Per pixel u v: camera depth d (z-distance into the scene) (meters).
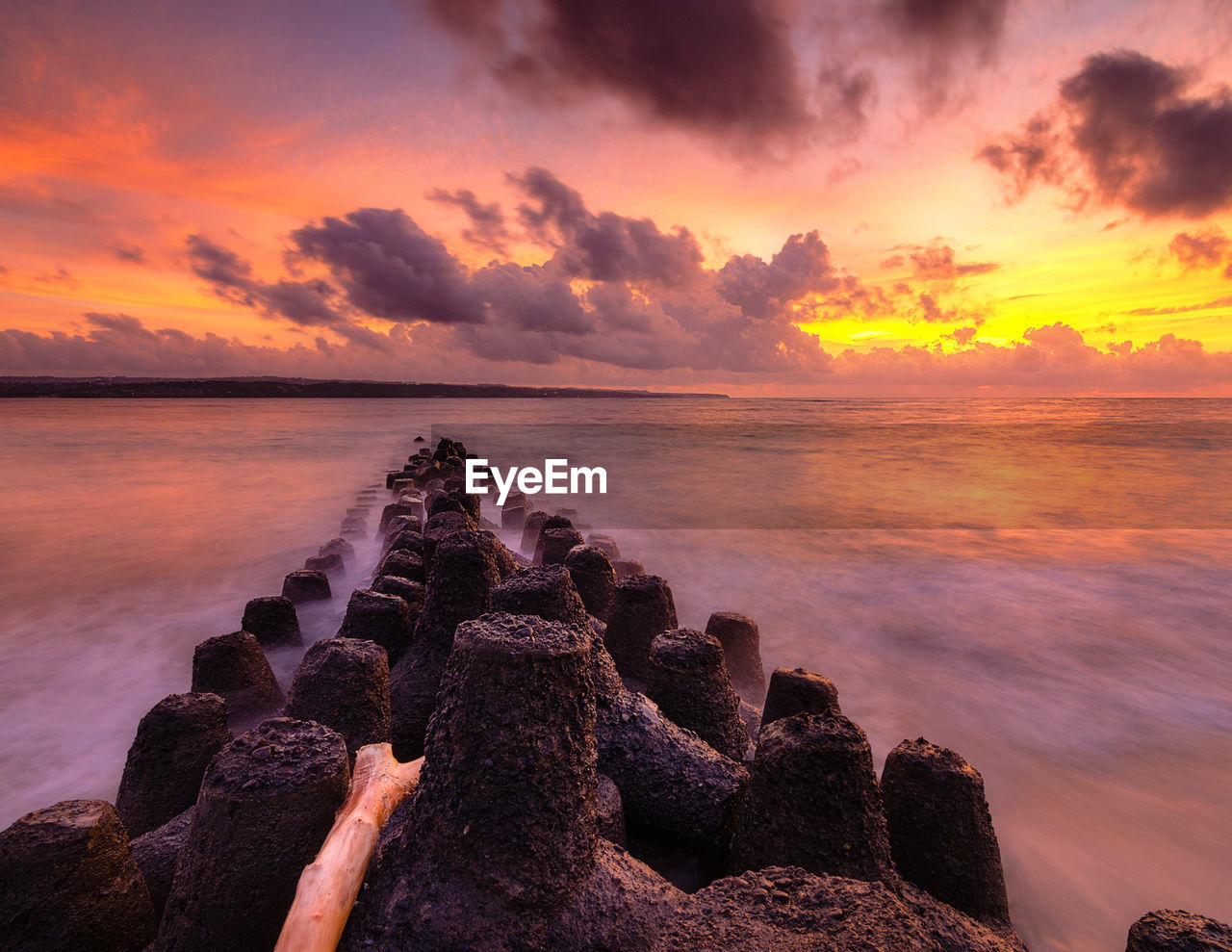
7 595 14.21
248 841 3.19
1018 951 3.53
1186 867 6.36
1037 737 8.74
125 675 10.14
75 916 3.20
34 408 154.88
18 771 7.50
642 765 4.44
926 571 16.38
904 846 4.14
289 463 40.12
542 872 3.06
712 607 13.55
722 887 3.37
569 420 102.62
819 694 5.28
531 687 3.22
